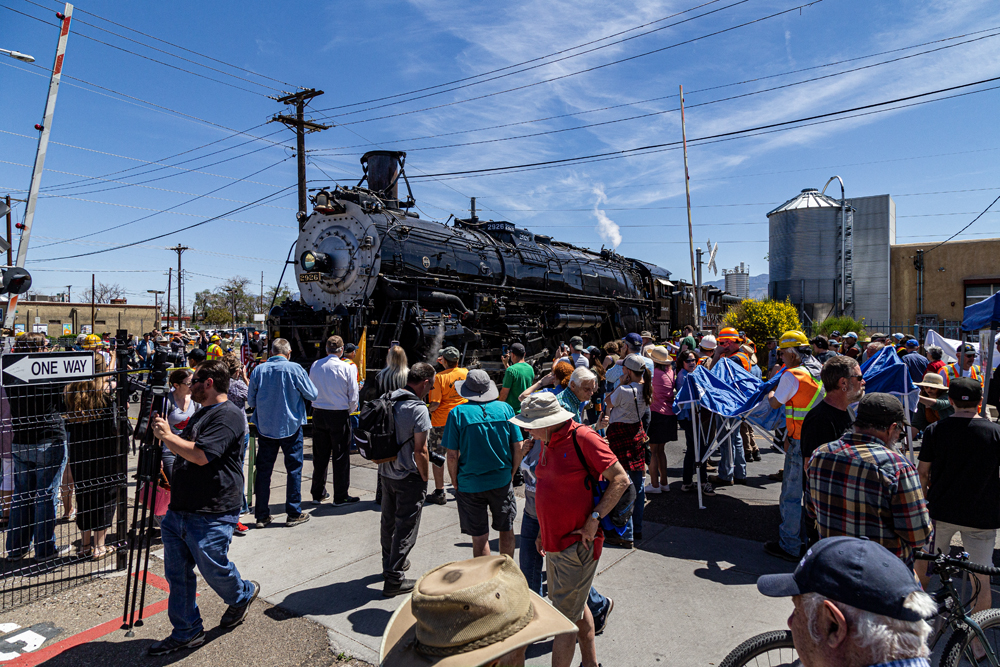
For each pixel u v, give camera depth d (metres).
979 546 3.22
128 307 40.56
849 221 24.73
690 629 3.44
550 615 1.53
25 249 7.41
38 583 4.09
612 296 16.11
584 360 7.70
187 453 3.09
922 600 1.34
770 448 8.70
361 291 9.34
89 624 3.55
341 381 5.82
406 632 1.58
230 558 4.55
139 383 3.56
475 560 1.54
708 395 5.61
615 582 4.07
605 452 2.75
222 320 55.53
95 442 4.33
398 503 3.89
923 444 3.45
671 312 19.86
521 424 2.81
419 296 9.62
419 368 4.00
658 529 5.12
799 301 25.27
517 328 11.62
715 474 7.04
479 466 3.73
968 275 23.72
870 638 1.31
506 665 1.43
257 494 5.27
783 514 4.48
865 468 2.47
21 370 3.73
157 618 3.64
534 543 3.51
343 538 4.98
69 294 48.81
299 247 10.44
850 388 3.49
